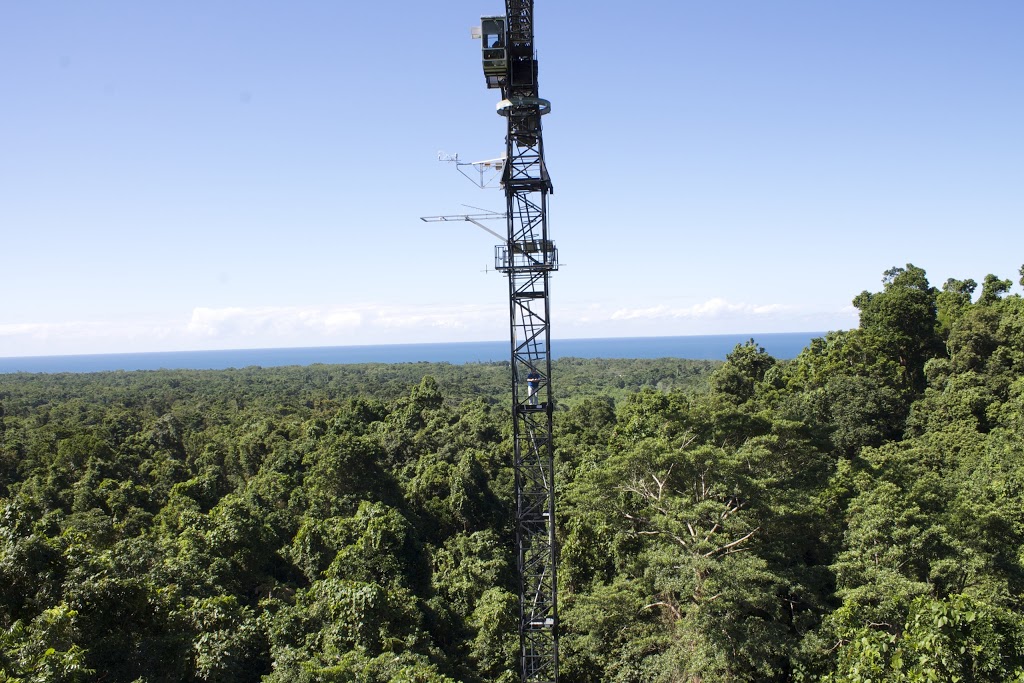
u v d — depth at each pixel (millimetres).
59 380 189375
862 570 31500
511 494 56781
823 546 36312
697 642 28781
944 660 22109
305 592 37219
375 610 32750
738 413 41500
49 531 40312
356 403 77062
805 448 40719
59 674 18906
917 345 66750
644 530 36906
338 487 52500
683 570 30547
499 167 29734
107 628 24797
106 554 29016
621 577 35688
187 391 150875
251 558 42344
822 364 67438
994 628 22766
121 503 50031
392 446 64688
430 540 51125
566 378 189000
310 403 121312
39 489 50656
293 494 52844
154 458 65938
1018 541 34031
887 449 47750
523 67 29141
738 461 34625
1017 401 49094
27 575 23547
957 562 30375
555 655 30859
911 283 71250
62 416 94125
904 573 31562
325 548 45000
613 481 37156
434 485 54562
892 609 27922
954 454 47844
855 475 39344
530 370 32125
